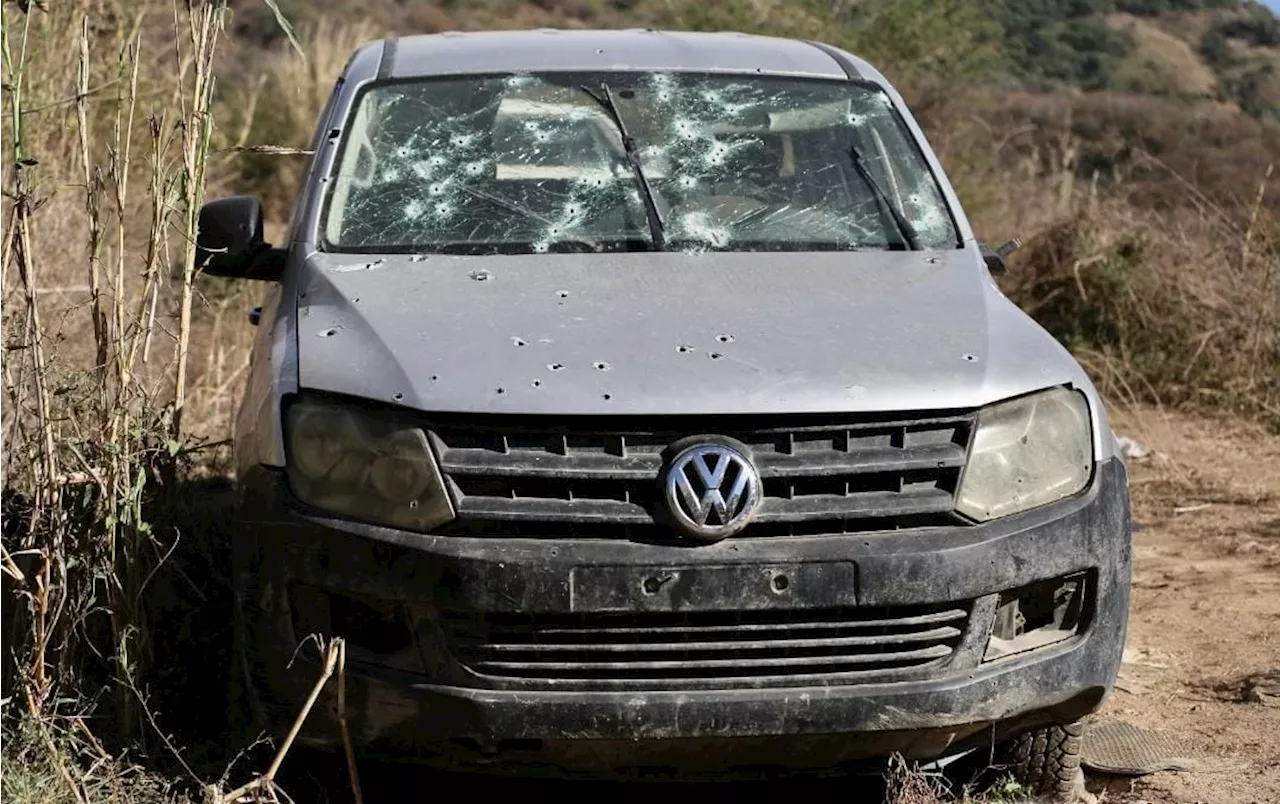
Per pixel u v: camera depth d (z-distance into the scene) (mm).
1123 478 4008
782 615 3635
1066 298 11430
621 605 3566
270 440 3855
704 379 3742
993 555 3691
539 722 3578
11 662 4332
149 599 4520
